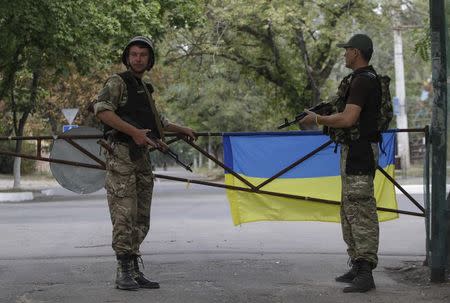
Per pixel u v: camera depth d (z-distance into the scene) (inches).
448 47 233.9
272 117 1309.1
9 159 1589.6
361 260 222.7
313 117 223.3
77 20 709.9
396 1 1080.8
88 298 215.2
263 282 241.4
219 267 274.1
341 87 227.8
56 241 378.9
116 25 760.3
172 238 382.0
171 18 897.5
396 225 446.6
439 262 235.9
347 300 210.5
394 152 277.6
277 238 379.6
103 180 260.7
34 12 660.1
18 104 960.3
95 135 257.3
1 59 769.6
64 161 257.3
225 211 581.0
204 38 1092.5
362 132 219.9
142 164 225.5
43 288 234.2
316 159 273.9
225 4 1041.5
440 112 234.5
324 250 329.7
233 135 267.7
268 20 1016.9
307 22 1016.2
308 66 1089.4
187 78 1190.9
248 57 1140.5
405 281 242.8
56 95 1206.9
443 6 232.5
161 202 710.5
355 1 1048.2
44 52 755.4
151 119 225.8
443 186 235.3
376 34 1194.0
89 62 784.9
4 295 223.8
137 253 230.2
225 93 1523.1
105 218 527.2
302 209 277.4
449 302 206.8
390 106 228.1
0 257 314.8
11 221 509.0
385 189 279.3
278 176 272.1
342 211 234.5
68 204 711.7
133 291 223.8
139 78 227.3
